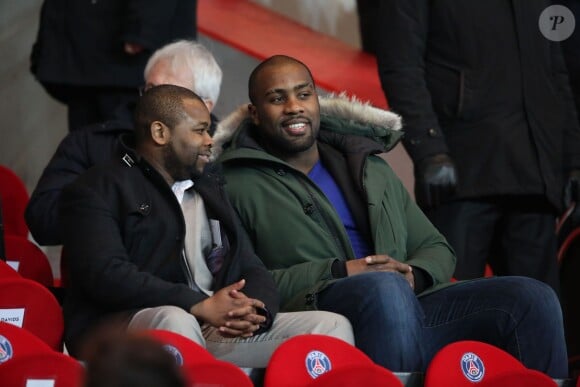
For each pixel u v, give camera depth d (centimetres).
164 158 930
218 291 874
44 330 870
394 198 1063
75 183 901
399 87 1200
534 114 1196
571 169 1219
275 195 1023
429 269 1004
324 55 1861
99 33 1415
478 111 1195
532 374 819
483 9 1207
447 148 1183
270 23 1947
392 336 898
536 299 953
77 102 1445
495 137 1185
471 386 820
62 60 1416
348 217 1041
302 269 970
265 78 1051
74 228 877
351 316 920
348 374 736
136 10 1388
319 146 1080
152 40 1392
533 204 1194
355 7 1973
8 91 1805
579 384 891
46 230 1128
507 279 972
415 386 871
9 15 1817
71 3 1420
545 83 1212
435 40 1222
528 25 1211
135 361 365
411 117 1188
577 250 1264
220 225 942
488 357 842
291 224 1011
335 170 1056
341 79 1761
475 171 1186
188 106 935
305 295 942
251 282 916
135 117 941
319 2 1998
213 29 1812
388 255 1022
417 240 1068
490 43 1204
